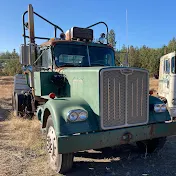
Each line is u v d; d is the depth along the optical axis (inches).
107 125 147.4
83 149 138.8
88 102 155.4
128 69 152.0
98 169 161.6
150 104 169.0
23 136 227.8
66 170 152.2
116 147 207.2
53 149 157.2
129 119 154.3
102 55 231.1
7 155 183.6
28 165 165.9
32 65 230.2
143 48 1931.6
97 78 146.4
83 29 225.1
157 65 1514.5
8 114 340.8
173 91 306.3
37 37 240.2
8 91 753.6
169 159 179.5
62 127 138.3
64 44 218.1
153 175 151.6
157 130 161.5
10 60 2191.2
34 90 228.7
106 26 259.6
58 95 199.6
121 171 158.2
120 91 150.8
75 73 173.6
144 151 194.2
